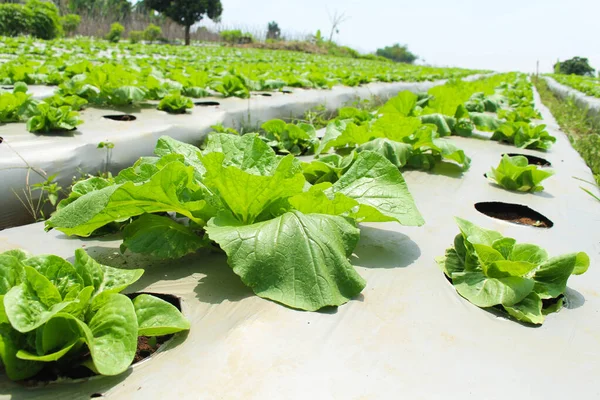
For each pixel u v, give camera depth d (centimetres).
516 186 96
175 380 38
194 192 58
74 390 36
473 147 140
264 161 60
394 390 38
